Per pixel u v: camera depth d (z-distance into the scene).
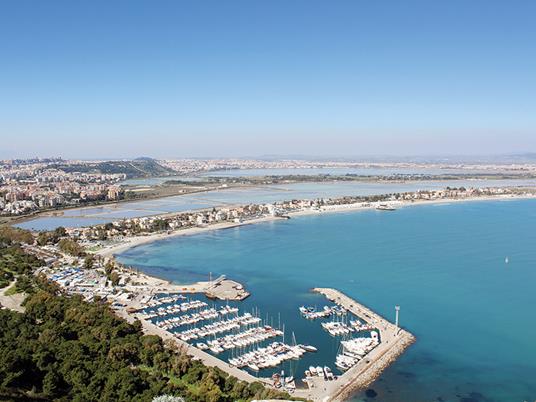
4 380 159.25
